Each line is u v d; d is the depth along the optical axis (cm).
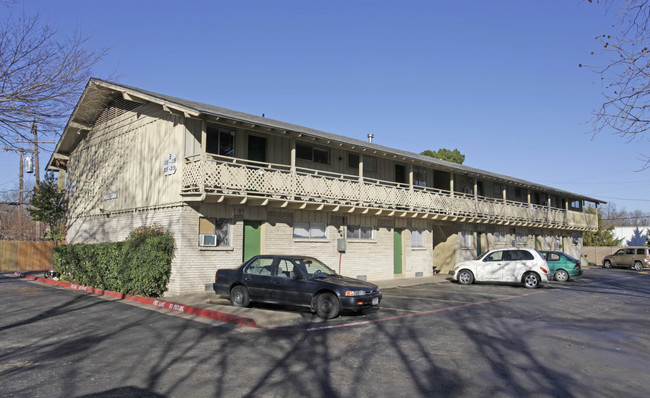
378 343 865
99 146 2098
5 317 1125
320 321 1091
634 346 854
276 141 1864
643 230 5975
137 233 1523
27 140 1209
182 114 1506
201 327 1012
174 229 1499
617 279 2511
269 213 1706
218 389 599
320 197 1781
